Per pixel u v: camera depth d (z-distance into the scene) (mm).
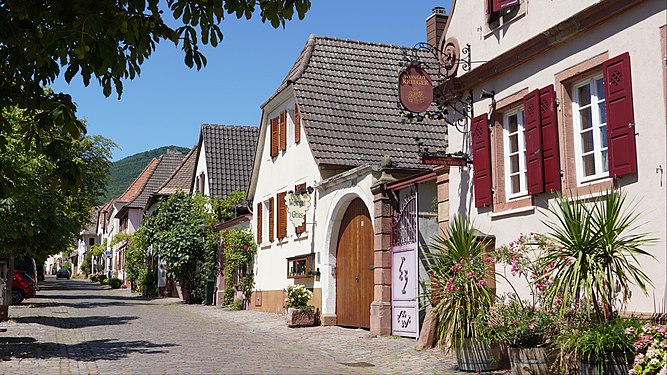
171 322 20609
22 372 10625
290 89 21859
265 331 17969
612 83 9492
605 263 8383
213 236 29875
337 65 22281
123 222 63281
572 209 9023
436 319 13164
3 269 20000
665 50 8781
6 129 8789
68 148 8125
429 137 20922
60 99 7664
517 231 11516
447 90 13383
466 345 10586
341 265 18719
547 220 10805
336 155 19453
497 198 12070
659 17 8906
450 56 13000
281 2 7539
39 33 7141
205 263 31062
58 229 25859
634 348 8031
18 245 25156
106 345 14398
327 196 19078
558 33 10570
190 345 14523
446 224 13625
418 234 14781
